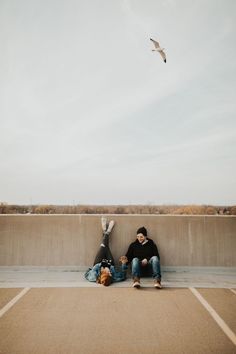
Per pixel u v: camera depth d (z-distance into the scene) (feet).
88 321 14.16
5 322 13.99
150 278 21.62
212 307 16.02
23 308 15.72
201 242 23.93
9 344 11.94
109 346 11.83
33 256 23.82
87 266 23.71
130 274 22.75
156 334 12.85
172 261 23.72
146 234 22.17
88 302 16.67
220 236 23.98
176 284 20.21
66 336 12.65
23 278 21.38
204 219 24.13
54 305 16.16
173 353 11.32
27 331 13.10
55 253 23.86
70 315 14.85
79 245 23.94
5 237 23.95
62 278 21.47
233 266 23.72
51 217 24.17
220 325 13.79
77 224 24.13
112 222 23.57
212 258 23.79
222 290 18.98
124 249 23.82
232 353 11.35
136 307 15.94
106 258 22.71
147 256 21.22
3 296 17.56
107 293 18.24
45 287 19.33
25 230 24.04
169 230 24.00
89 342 12.15
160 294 18.11
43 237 24.00
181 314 15.06
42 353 11.27
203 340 12.35
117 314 15.01
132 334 12.85
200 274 22.82
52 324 13.82
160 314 15.03
